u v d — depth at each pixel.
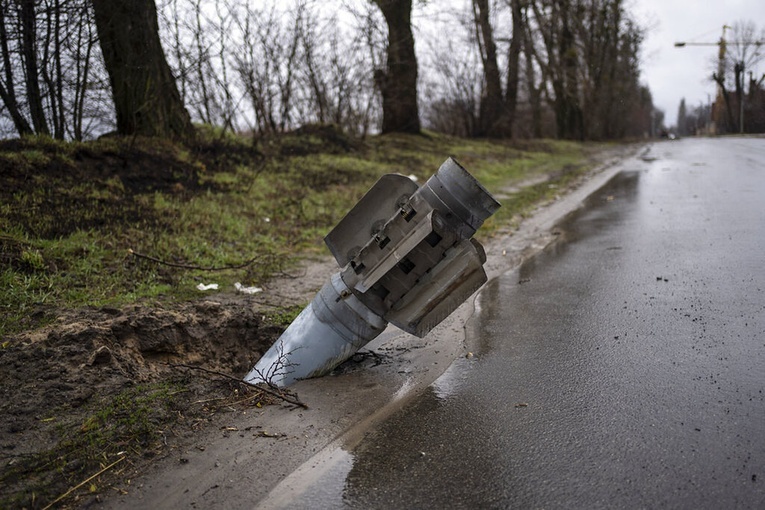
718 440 2.89
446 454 3.04
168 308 5.28
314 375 4.18
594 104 48.97
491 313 5.45
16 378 3.74
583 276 6.38
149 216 7.83
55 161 8.45
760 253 6.25
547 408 3.43
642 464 2.77
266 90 14.18
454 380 4.01
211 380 4.01
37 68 9.41
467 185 3.67
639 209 10.61
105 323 4.41
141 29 10.50
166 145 10.64
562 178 17.73
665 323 4.60
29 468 2.98
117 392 3.70
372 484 2.83
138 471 3.03
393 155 16.94
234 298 5.79
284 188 11.07
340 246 4.12
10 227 6.32
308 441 3.28
